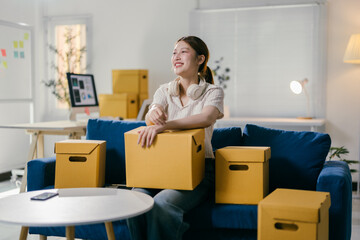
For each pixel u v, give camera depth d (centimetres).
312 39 439
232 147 214
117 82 467
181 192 196
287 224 174
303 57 443
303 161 227
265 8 451
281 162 229
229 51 466
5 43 467
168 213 186
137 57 502
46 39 538
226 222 197
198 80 234
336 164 227
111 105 452
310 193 182
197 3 474
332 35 434
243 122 413
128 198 178
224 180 204
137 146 200
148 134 196
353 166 433
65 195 184
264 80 457
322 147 228
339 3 430
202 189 209
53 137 536
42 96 543
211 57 471
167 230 186
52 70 542
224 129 249
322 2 432
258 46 457
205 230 204
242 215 195
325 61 436
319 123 395
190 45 226
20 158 510
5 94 468
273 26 451
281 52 450
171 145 194
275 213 164
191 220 201
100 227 216
